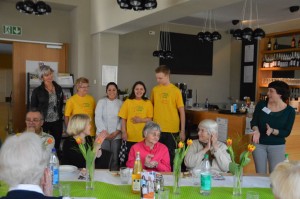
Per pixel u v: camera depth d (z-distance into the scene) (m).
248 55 7.67
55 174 1.94
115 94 3.97
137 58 7.29
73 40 6.17
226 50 8.51
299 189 1.09
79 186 2.01
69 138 2.77
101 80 5.80
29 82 5.60
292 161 1.23
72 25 6.19
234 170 1.95
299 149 3.96
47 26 6.10
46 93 4.08
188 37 7.88
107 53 5.83
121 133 3.92
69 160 2.70
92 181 1.95
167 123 3.71
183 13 4.08
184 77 7.93
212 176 2.29
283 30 6.87
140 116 3.77
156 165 2.55
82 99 4.03
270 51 6.84
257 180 2.27
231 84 8.55
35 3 4.10
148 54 7.41
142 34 7.30
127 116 3.82
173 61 7.73
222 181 2.21
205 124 2.61
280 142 3.04
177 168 1.95
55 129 4.21
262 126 3.10
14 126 5.98
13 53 5.86
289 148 3.88
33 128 2.81
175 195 1.91
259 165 3.13
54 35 6.20
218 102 8.52
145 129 2.62
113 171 2.40
